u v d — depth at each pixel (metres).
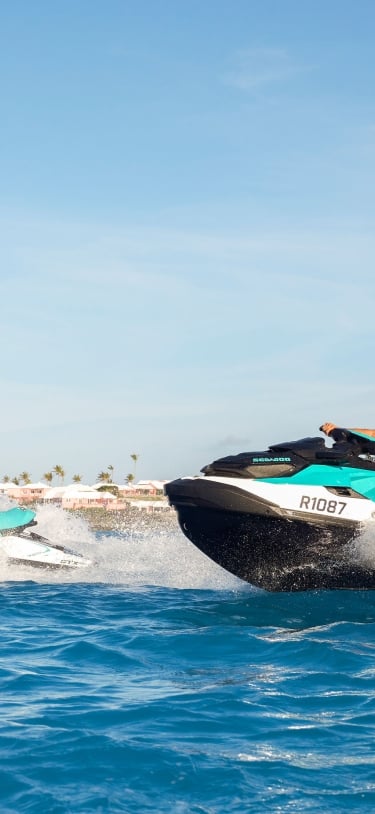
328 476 8.10
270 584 8.58
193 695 5.12
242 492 8.02
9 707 4.88
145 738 4.30
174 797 3.57
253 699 5.02
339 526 7.94
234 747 4.18
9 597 9.47
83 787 3.67
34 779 3.76
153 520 39.16
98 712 4.76
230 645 6.54
